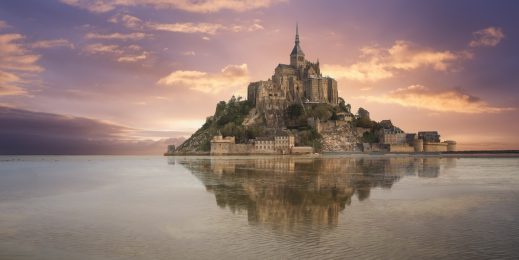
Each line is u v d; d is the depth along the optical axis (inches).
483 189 2571.4
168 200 2145.7
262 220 1582.2
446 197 2190.0
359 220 1562.5
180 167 5428.2
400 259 1075.3
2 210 1865.2
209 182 3110.2
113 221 1589.6
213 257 1107.3
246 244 1230.3
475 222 1517.0
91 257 1127.0
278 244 1226.0
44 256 1138.7
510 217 1611.7
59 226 1504.7
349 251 1146.0
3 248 1216.8
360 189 2581.2
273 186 2783.0
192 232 1392.7
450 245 1200.8
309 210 1798.7
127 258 1113.4
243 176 3678.6
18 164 7194.9
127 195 2369.6
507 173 3981.3
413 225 1469.0
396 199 2121.1
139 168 5423.2
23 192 2556.6
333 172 4158.5
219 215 1696.6
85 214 1749.5
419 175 3730.3
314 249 1169.4
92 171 4800.7
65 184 3073.3
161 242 1267.2
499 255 1105.4
